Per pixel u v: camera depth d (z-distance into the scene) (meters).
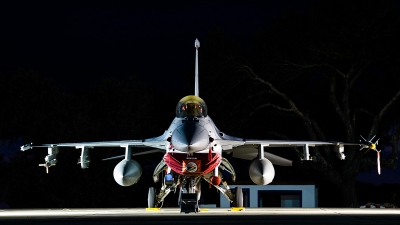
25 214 26.84
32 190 59.41
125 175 30.70
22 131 59.75
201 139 26.66
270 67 57.12
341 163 65.44
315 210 32.53
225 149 31.59
